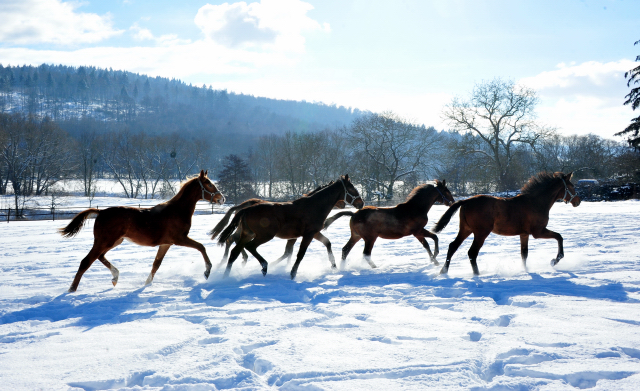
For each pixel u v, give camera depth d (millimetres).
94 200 55062
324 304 5977
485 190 49250
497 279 7578
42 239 16266
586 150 64438
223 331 4762
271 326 4902
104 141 100250
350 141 54031
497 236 14086
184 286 7621
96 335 4695
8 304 6312
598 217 19797
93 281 8172
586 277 7504
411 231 9484
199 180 8344
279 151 76750
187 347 4246
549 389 3188
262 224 8484
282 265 9781
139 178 77250
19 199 48625
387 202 47094
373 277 8156
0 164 61062
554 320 4910
